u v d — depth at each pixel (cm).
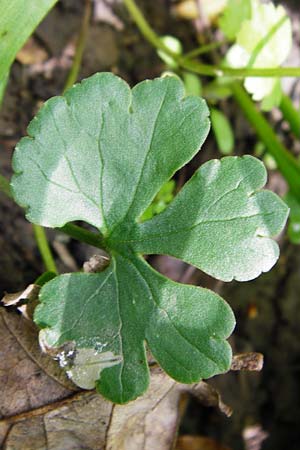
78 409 13
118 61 20
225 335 11
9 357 13
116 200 12
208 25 21
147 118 12
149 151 12
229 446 20
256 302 21
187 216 12
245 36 18
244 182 11
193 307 11
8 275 17
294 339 21
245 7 18
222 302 11
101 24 20
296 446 21
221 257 11
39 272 17
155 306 12
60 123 12
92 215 12
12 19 13
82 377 12
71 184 12
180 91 12
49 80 19
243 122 21
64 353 12
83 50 19
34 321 12
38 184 12
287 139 22
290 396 21
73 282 12
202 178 12
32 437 13
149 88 12
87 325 12
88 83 12
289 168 19
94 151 12
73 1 19
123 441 13
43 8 13
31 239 18
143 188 12
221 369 11
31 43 19
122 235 12
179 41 21
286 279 21
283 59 18
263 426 21
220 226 11
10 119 18
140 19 19
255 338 21
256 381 21
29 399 13
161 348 11
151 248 12
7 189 13
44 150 12
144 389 11
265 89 18
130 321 12
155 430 14
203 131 11
